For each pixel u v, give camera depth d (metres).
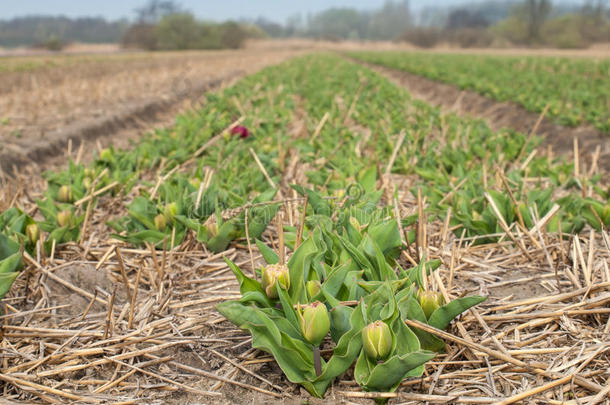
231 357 0.96
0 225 1.21
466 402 0.86
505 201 1.36
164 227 1.30
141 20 36.59
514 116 3.88
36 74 7.28
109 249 1.25
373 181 1.44
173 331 1.02
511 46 31.11
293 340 0.84
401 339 0.83
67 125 3.03
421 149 2.29
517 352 0.94
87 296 1.12
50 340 1.01
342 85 5.06
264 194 1.30
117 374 0.93
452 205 1.43
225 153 2.01
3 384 0.91
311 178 1.61
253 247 1.30
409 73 7.96
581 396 0.87
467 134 2.50
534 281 1.16
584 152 2.71
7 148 2.35
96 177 1.66
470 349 0.94
